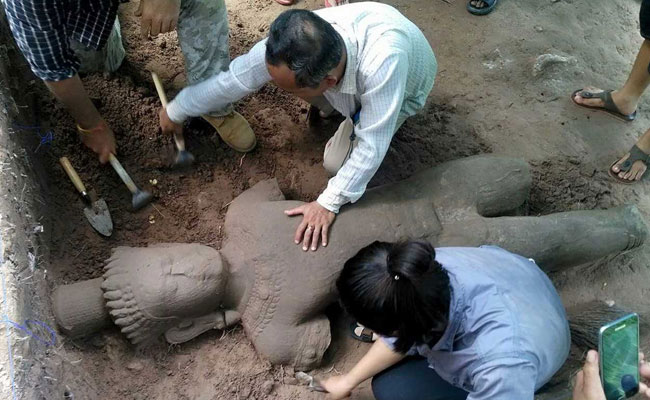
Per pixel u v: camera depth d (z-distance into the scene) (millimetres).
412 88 2043
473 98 2846
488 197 2162
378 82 1721
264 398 1922
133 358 1915
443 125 2730
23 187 1804
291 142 2551
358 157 1840
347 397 1953
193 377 1938
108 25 1962
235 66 1914
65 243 2047
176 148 2371
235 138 2377
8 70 2139
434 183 2152
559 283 2314
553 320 1463
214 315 1982
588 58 3059
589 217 2195
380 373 1840
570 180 2588
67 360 1680
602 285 2336
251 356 1993
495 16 3172
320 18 1590
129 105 2410
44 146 2178
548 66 2949
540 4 3254
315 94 1723
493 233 2064
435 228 2059
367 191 2121
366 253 1307
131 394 1860
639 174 2576
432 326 1252
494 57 3008
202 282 1862
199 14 1994
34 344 1475
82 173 2209
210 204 2307
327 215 1955
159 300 1815
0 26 2176
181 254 1907
